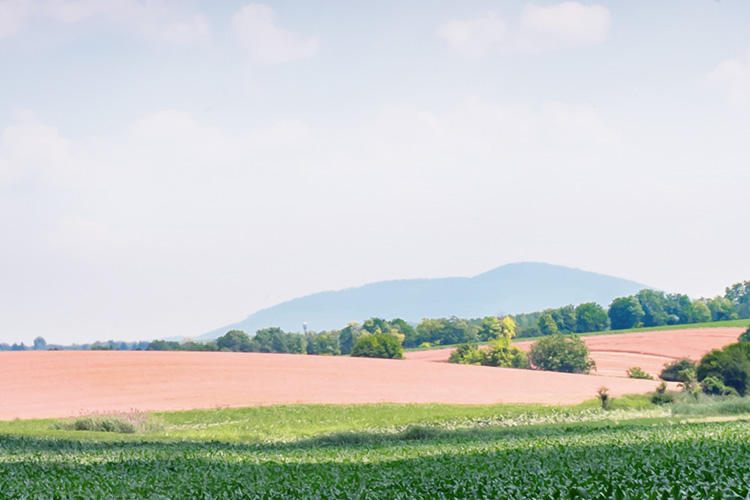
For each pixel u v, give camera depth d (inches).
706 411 2006.6
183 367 3090.6
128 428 1727.4
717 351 2874.0
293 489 557.6
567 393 2743.6
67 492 574.9
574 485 482.0
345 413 2176.4
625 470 554.6
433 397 2596.0
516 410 2186.3
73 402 2383.1
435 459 829.2
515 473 595.5
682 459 616.1
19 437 1332.4
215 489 583.2
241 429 1830.7
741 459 618.5
